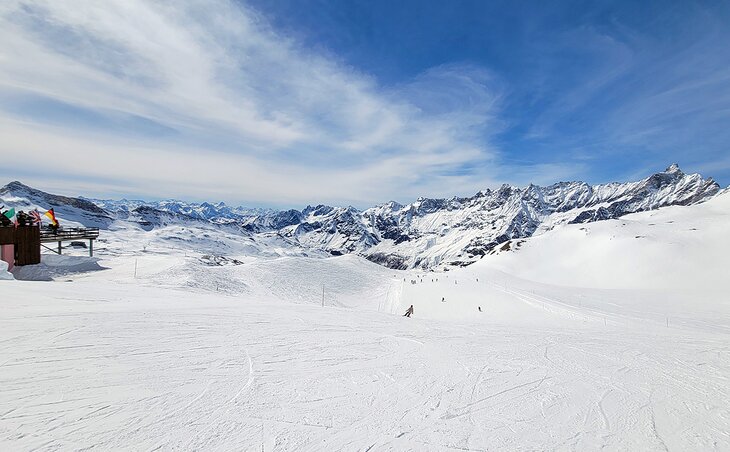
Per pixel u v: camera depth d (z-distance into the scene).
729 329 30.88
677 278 84.75
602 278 94.44
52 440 4.43
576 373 8.70
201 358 8.02
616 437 5.48
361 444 4.87
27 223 37.06
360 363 8.59
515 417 6.04
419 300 50.59
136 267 38.69
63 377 6.37
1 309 11.77
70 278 33.28
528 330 16.16
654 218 139.38
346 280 62.06
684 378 8.52
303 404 6.02
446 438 5.20
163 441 4.58
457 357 9.71
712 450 5.16
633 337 14.58
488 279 82.56
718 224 112.56
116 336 9.23
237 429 5.02
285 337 10.69
